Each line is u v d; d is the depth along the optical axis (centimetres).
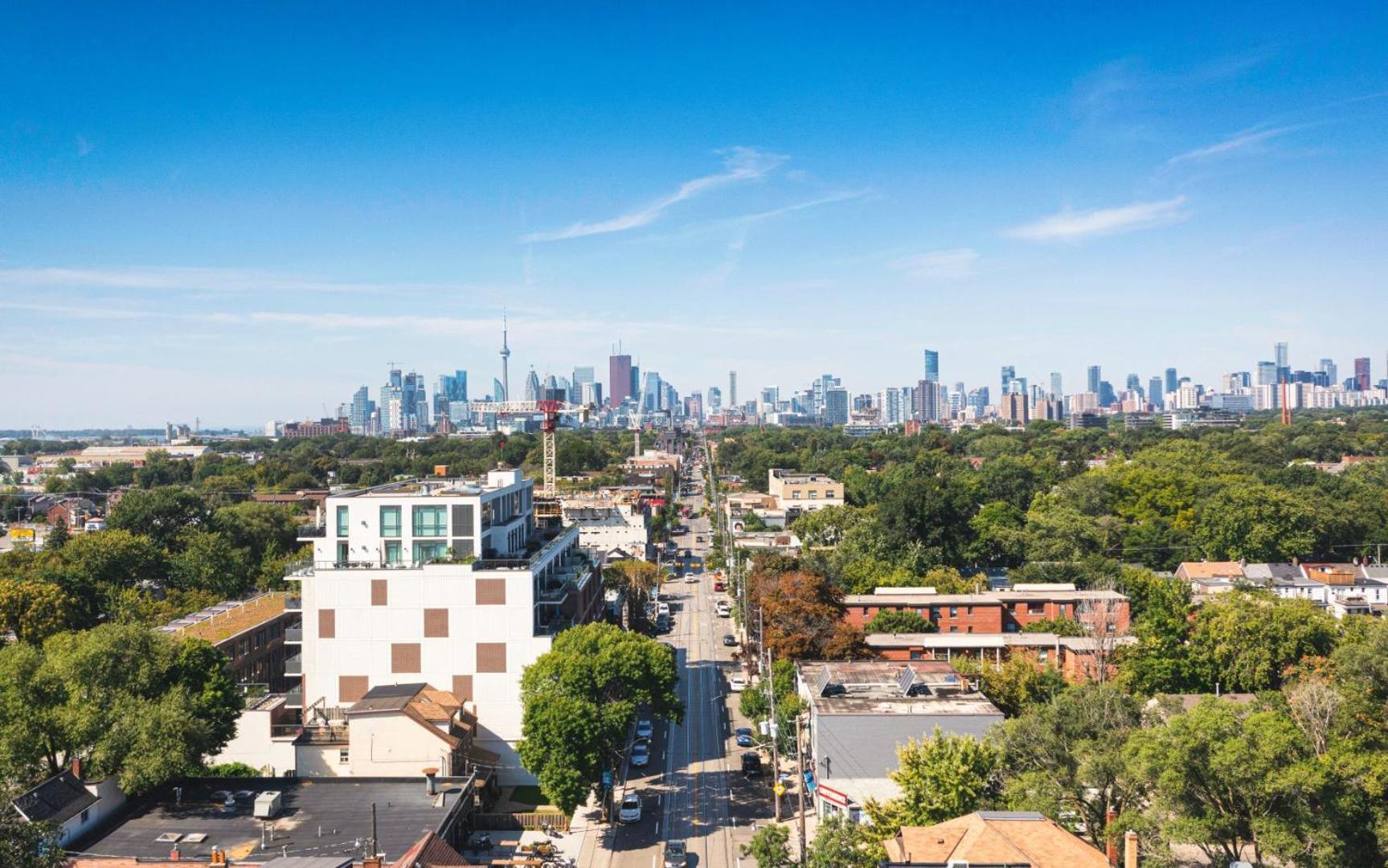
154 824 6700
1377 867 5394
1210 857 5941
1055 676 9281
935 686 8469
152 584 15450
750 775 8912
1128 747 5984
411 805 7100
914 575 14650
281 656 11944
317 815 6881
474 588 8888
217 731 7900
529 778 8775
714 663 13425
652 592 17875
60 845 6056
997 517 19438
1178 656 10000
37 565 14288
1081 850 5338
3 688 7169
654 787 8675
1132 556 18462
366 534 9431
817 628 10256
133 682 7662
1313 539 17312
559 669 8075
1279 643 9762
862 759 7519
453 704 8531
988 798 6606
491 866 6719
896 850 5472
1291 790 5366
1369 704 6612
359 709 7944
